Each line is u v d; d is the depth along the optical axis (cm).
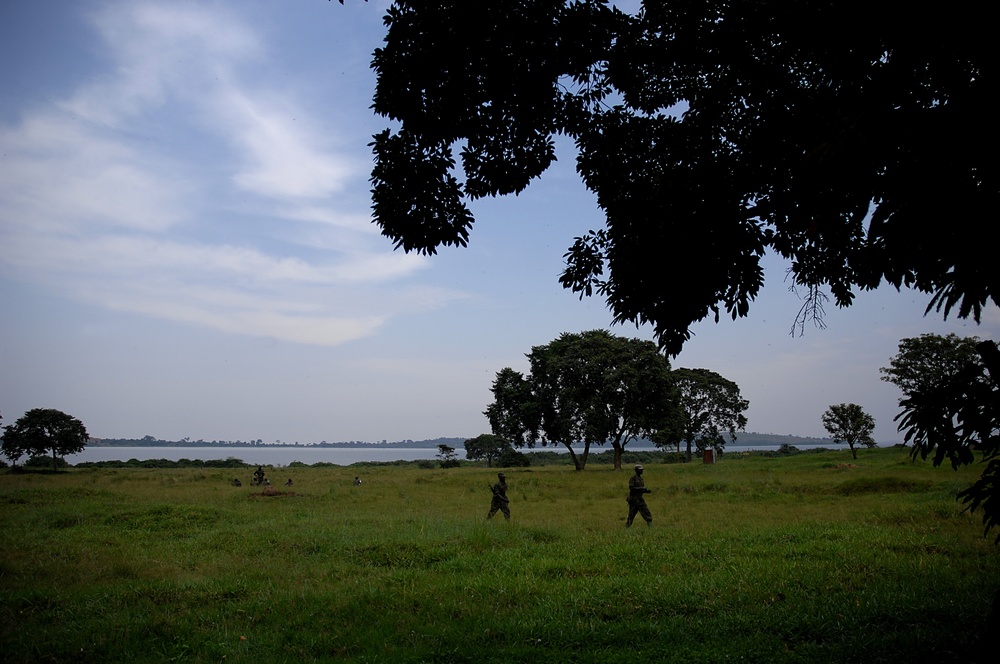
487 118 792
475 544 1156
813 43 558
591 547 1141
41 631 708
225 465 6284
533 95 760
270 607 791
